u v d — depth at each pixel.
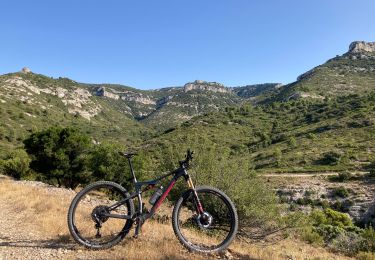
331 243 15.27
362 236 16.33
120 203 5.00
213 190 5.08
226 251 5.30
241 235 11.20
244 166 11.50
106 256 4.62
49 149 29.47
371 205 55.75
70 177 31.22
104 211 4.97
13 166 36.78
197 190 5.05
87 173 30.67
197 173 10.96
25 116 163.00
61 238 5.49
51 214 8.06
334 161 83.00
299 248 11.72
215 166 11.22
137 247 5.00
